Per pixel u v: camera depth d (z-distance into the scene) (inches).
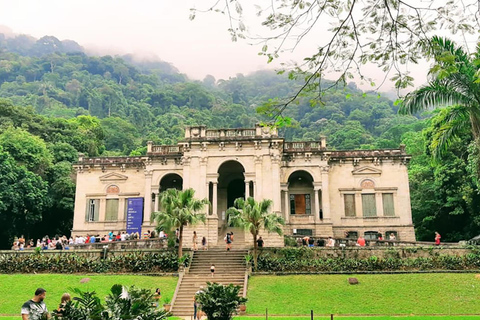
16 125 2583.7
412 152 2556.6
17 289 1159.6
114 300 426.9
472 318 859.4
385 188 1856.5
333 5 379.9
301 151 1851.6
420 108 925.2
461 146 1849.2
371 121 5093.5
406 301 1055.6
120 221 1915.6
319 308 1023.6
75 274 1302.9
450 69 409.1
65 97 5895.7
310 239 1528.1
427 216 2054.6
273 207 1620.3
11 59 7253.9
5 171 1833.2
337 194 1875.0
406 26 394.6
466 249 1315.2
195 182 1680.6
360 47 407.8
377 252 1352.1
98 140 3289.9
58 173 2214.6
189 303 1098.1
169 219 1310.3
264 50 407.5
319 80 430.0
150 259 1338.6
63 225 2237.9
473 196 1798.7
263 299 1090.1
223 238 1718.8
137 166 1968.5
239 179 1979.6
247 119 5698.8
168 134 4916.3
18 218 1955.0
